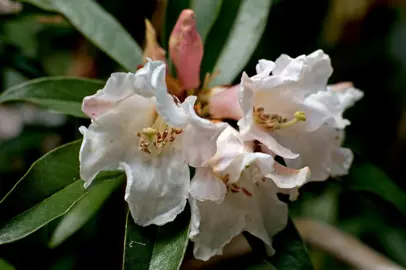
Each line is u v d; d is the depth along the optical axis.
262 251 0.39
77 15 0.44
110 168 0.36
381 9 0.69
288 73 0.37
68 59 0.57
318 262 0.62
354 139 0.73
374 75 0.72
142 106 0.36
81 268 0.45
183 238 0.36
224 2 0.44
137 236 0.36
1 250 0.42
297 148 0.38
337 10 0.60
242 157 0.35
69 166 0.37
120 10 0.52
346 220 0.62
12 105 0.57
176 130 0.36
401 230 0.60
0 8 0.53
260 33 0.43
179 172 0.36
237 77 0.44
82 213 0.40
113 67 0.53
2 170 0.52
